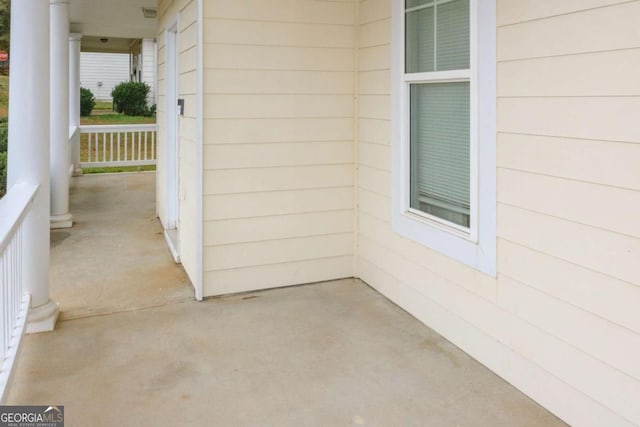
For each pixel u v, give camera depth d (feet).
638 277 6.56
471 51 9.23
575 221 7.41
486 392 8.59
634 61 6.46
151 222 20.97
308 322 11.40
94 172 34.30
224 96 12.41
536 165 8.03
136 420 7.74
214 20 12.10
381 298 12.82
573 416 7.61
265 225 13.21
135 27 27.71
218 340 10.49
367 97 13.14
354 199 14.02
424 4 10.80
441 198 10.80
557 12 7.49
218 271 12.88
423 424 7.70
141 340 10.46
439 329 10.77
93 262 15.58
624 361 6.79
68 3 20.30
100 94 69.92
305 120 13.26
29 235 10.63
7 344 8.25
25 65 10.62
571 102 7.35
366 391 8.61
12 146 10.68
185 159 14.21
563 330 7.72
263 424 7.68
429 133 11.08
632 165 6.56
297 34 12.92
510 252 8.68
